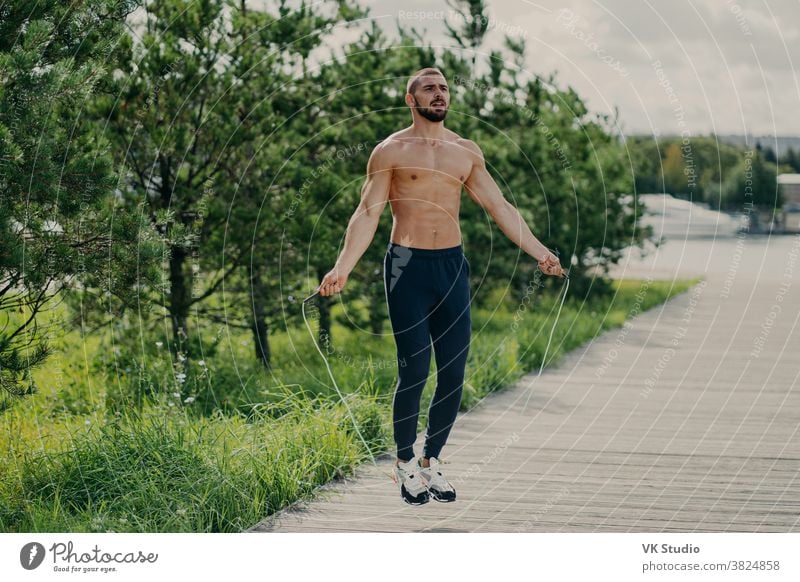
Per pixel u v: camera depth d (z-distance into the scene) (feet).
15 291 17.83
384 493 16.11
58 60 16.49
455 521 14.64
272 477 15.56
